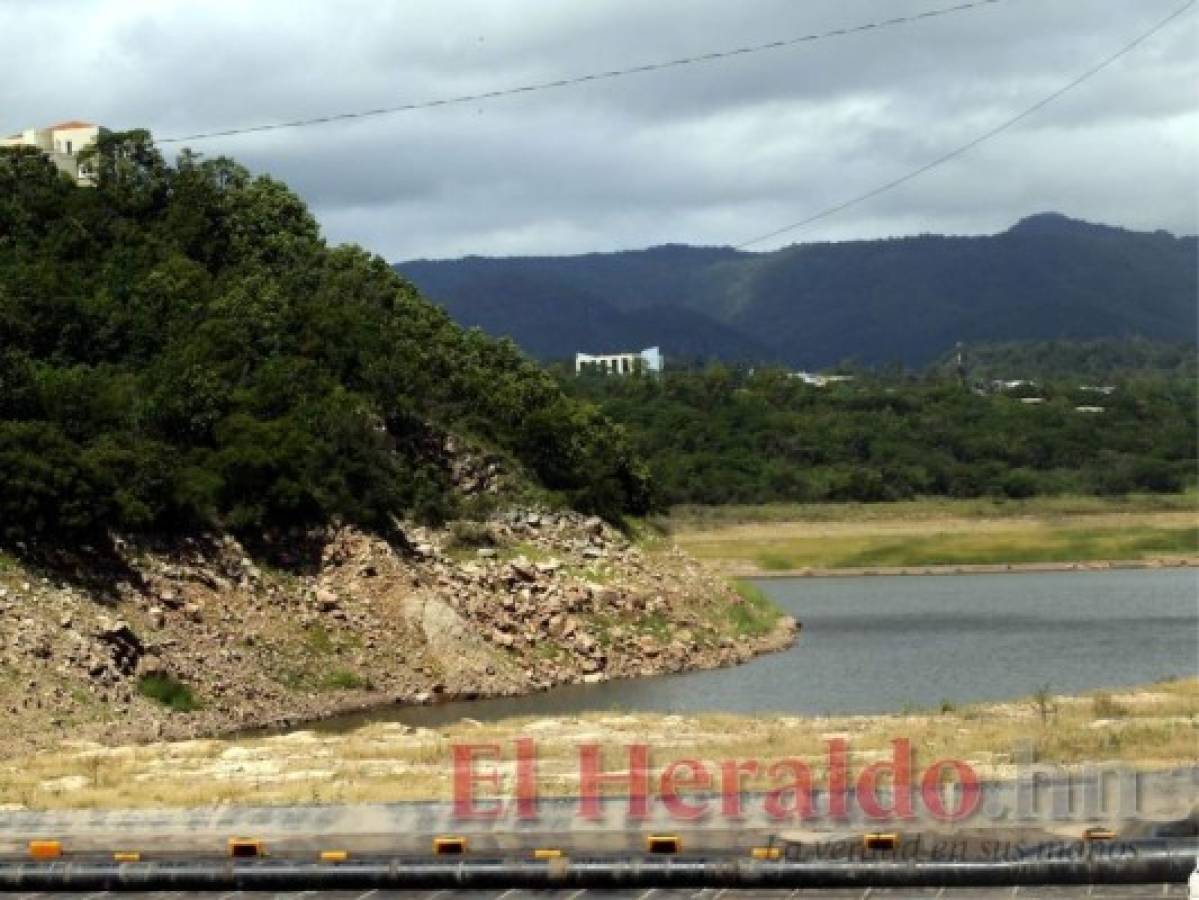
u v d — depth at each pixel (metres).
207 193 119.75
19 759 59.91
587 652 97.38
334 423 98.88
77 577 79.81
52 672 71.94
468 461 110.00
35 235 110.81
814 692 88.75
